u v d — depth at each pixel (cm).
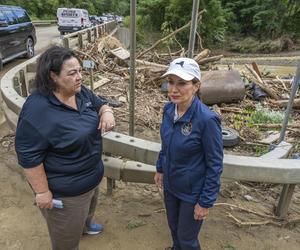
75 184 206
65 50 190
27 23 1215
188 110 196
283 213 310
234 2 3681
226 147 507
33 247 274
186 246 231
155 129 563
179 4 2806
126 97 714
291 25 3400
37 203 201
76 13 2459
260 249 275
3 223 301
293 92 307
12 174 380
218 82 734
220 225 301
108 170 311
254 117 648
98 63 959
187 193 212
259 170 259
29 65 571
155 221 305
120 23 3531
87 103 210
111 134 302
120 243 279
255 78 873
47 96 189
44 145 190
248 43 3238
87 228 279
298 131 572
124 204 329
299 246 280
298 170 259
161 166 237
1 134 485
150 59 1077
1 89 418
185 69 188
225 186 366
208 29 3020
